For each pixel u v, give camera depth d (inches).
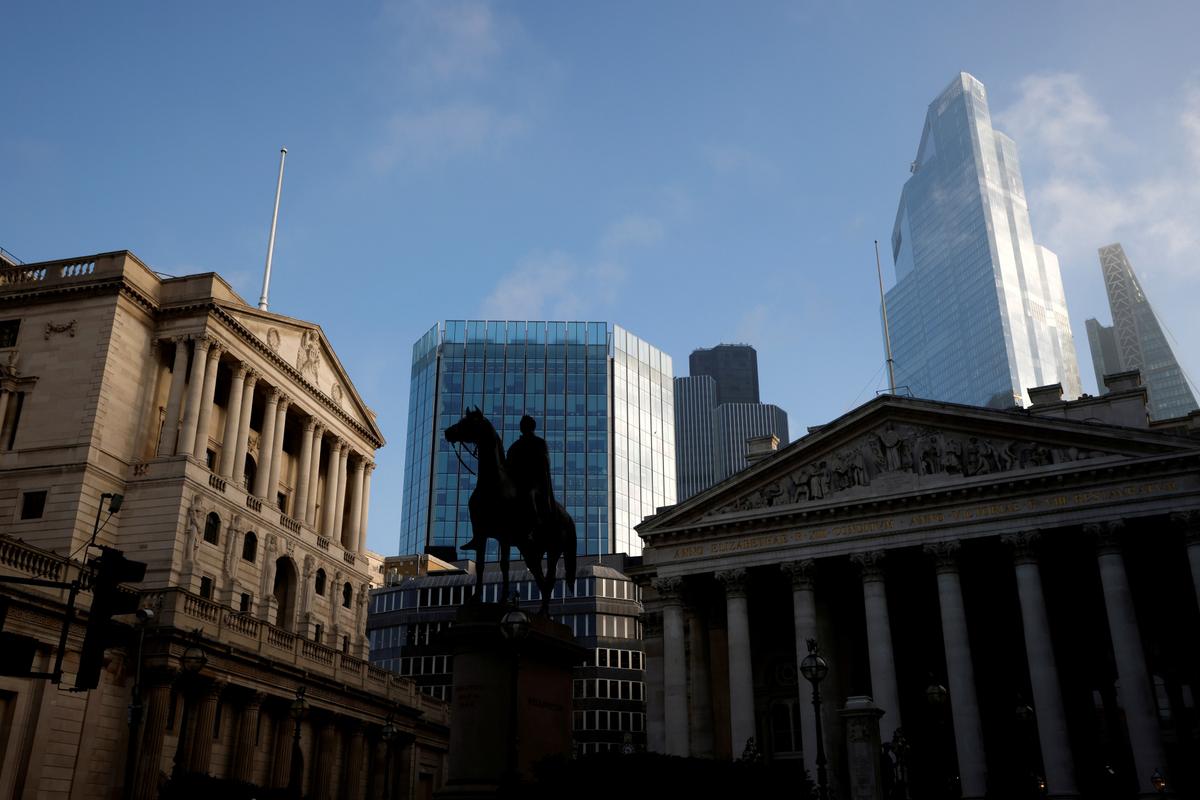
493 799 812.6
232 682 2300.7
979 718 2313.0
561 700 919.7
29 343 2566.4
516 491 925.2
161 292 2709.2
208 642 2207.2
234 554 2620.6
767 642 2878.9
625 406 6579.7
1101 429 2353.6
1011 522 2396.7
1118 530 2288.4
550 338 6663.4
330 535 3211.1
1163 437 2284.7
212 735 2223.2
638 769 814.5
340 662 2819.9
